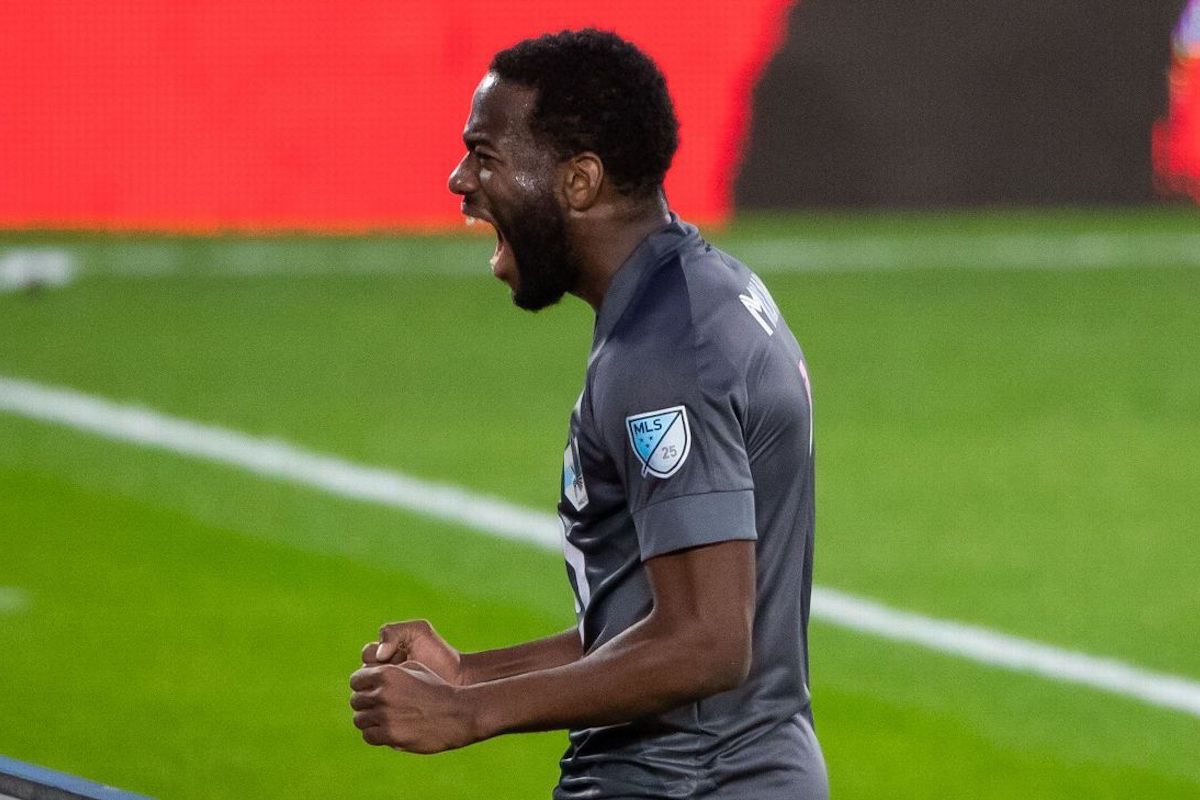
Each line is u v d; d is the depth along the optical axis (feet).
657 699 24.47
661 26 160.76
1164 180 172.45
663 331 25.09
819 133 165.89
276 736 57.36
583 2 158.40
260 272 141.59
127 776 53.67
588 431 25.76
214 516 82.74
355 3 156.04
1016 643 68.95
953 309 134.21
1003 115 169.17
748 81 163.53
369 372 112.27
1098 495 89.71
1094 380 114.83
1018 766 57.16
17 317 123.65
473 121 26.40
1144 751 58.65
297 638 67.05
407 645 29.81
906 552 80.28
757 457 25.71
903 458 96.02
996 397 110.11
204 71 154.40
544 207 26.13
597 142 25.93
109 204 154.30
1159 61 170.30
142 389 106.11
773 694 26.71
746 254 152.25
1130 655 67.87
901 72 166.40
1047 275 146.41
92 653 64.75
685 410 24.66
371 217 159.33
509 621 69.82
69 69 151.94
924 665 66.39
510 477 90.53
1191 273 148.36
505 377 112.16
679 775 26.32
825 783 27.45
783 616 26.66
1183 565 78.89
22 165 152.46
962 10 166.30
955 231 163.32
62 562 75.51
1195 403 109.60
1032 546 81.30
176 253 147.43
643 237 26.45
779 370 25.86
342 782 53.83
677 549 24.56
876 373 115.65
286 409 102.78
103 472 89.30
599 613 26.81
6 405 101.50
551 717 24.61
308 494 86.69
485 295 136.05
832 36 164.35
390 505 85.20
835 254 152.76
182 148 154.92
